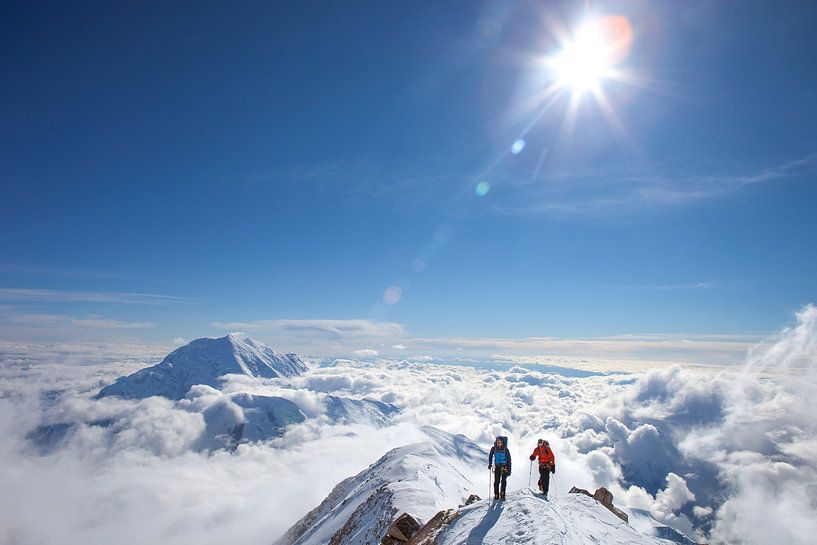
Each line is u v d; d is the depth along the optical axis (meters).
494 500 19.00
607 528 14.67
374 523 35.12
